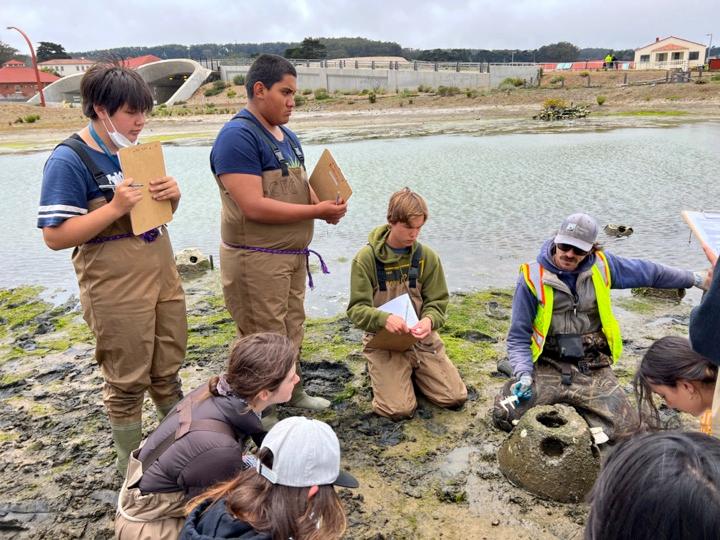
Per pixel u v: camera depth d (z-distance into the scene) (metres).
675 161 13.60
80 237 2.80
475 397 4.20
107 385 3.21
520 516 3.06
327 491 1.92
